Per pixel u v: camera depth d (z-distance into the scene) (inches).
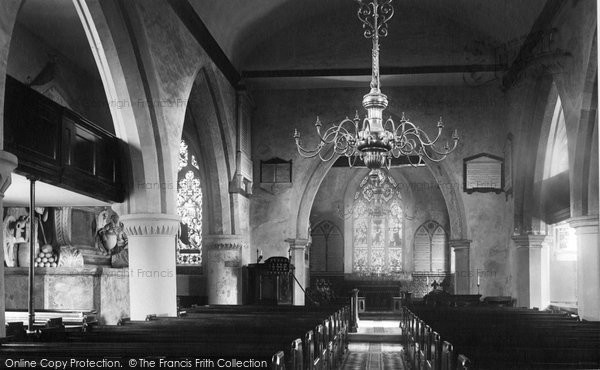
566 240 813.2
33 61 653.3
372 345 748.0
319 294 876.6
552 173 751.7
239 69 825.5
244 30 772.0
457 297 765.3
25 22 633.0
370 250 1214.9
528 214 760.3
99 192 481.7
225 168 775.1
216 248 783.1
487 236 832.3
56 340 302.4
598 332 337.1
